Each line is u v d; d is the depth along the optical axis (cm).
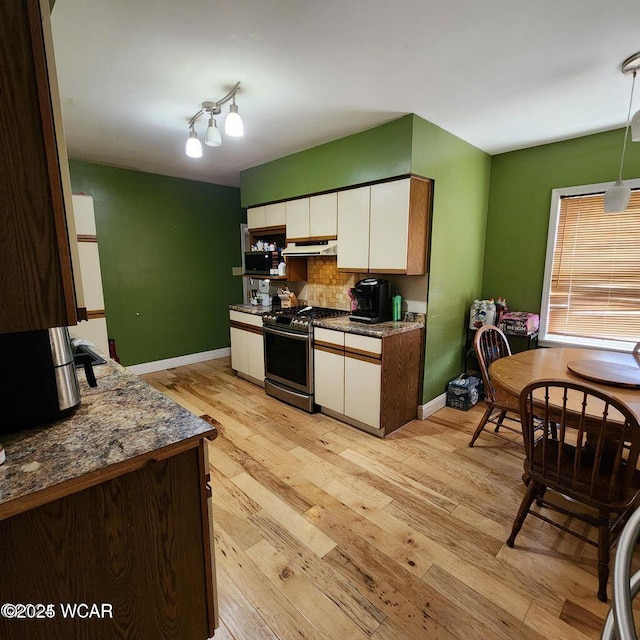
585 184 307
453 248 322
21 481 83
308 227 347
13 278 80
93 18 155
